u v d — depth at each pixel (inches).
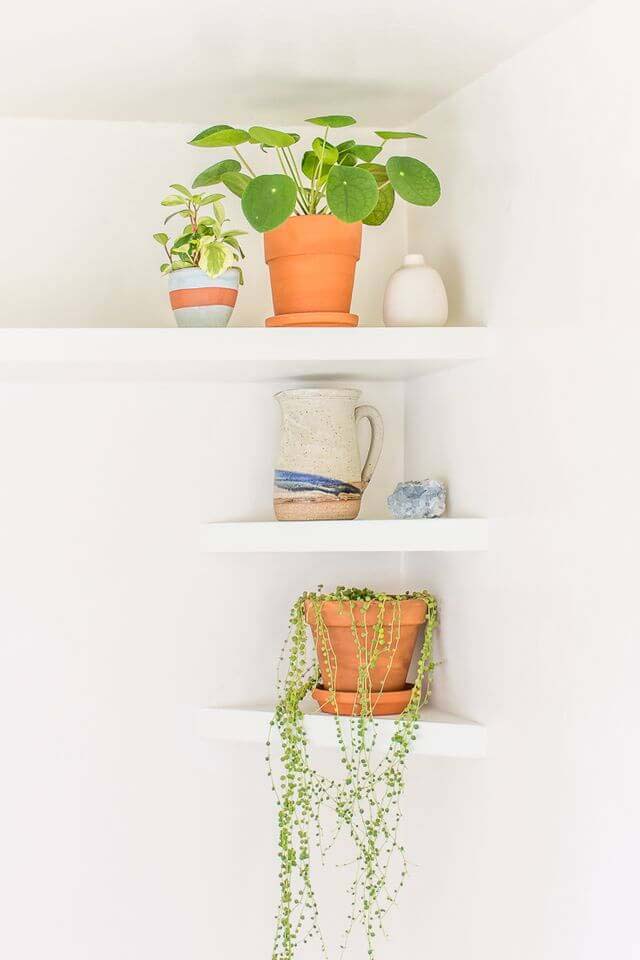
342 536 64.0
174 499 73.9
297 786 74.7
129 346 60.9
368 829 65.8
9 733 72.2
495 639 62.9
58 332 60.5
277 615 75.2
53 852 72.6
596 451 52.0
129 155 73.2
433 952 70.7
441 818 69.9
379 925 72.6
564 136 54.9
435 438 71.9
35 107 69.9
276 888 74.9
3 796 72.2
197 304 63.3
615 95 50.3
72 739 72.8
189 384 74.1
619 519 50.0
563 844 54.8
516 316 60.3
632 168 49.0
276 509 67.7
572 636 54.1
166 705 73.8
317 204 66.6
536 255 58.0
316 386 76.5
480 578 64.9
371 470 71.0
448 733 64.4
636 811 48.5
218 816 74.3
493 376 63.2
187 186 73.7
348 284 64.6
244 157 74.1
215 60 60.7
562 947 54.8
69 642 72.8
